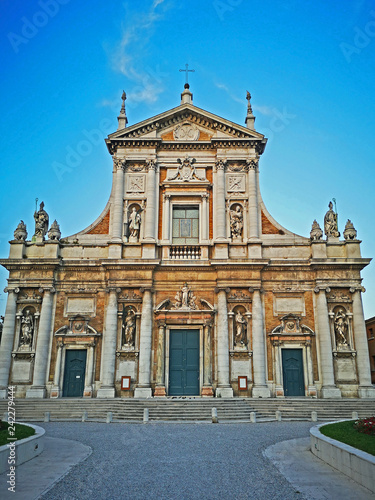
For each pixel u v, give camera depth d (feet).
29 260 106.42
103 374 100.58
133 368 101.65
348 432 49.11
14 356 102.94
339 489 35.40
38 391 98.94
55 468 41.86
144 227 110.93
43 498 32.89
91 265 107.24
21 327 104.99
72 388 101.65
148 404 86.79
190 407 84.69
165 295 106.32
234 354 102.17
